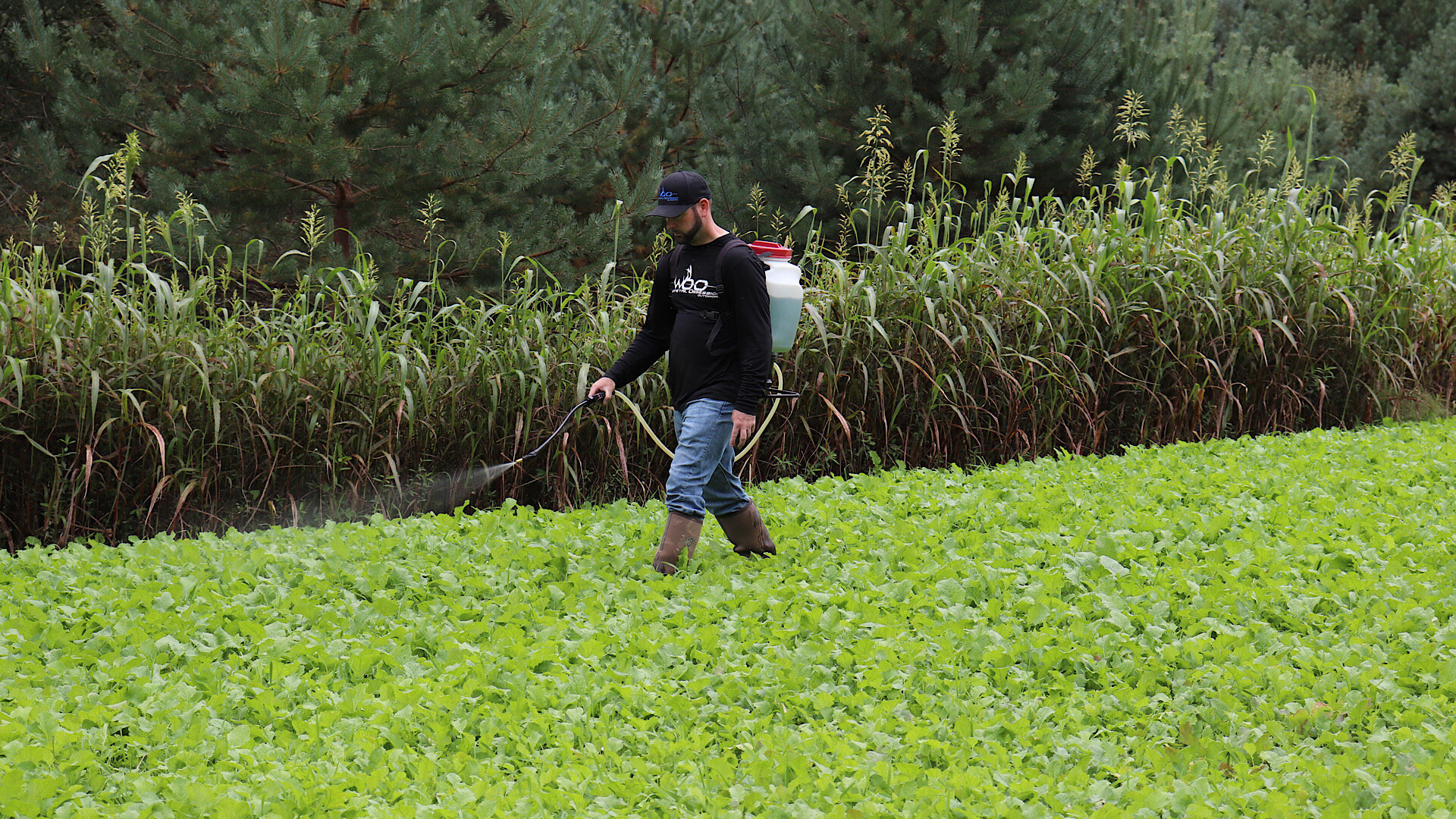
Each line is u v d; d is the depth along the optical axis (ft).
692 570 31.45
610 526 36.29
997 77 81.05
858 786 18.22
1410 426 55.67
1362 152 143.33
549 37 70.85
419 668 23.45
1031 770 18.84
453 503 44.55
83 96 66.18
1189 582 28.50
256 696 21.84
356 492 41.96
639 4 94.38
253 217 66.03
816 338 46.98
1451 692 22.00
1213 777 18.66
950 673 23.44
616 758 19.34
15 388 38.27
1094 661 23.88
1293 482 40.83
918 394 48.16
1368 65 169.37
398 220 73.00
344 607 27.35
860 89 84.79
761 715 21.65
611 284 50.75
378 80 63.67
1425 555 30.99
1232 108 95.50
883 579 30.12
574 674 22.77
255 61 58.95
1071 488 40.57
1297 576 29.25
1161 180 86.22
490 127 68.18
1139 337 52.70
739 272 29.68
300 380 41.57
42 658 24.08
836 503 39.17
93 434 39.17
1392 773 18.70
